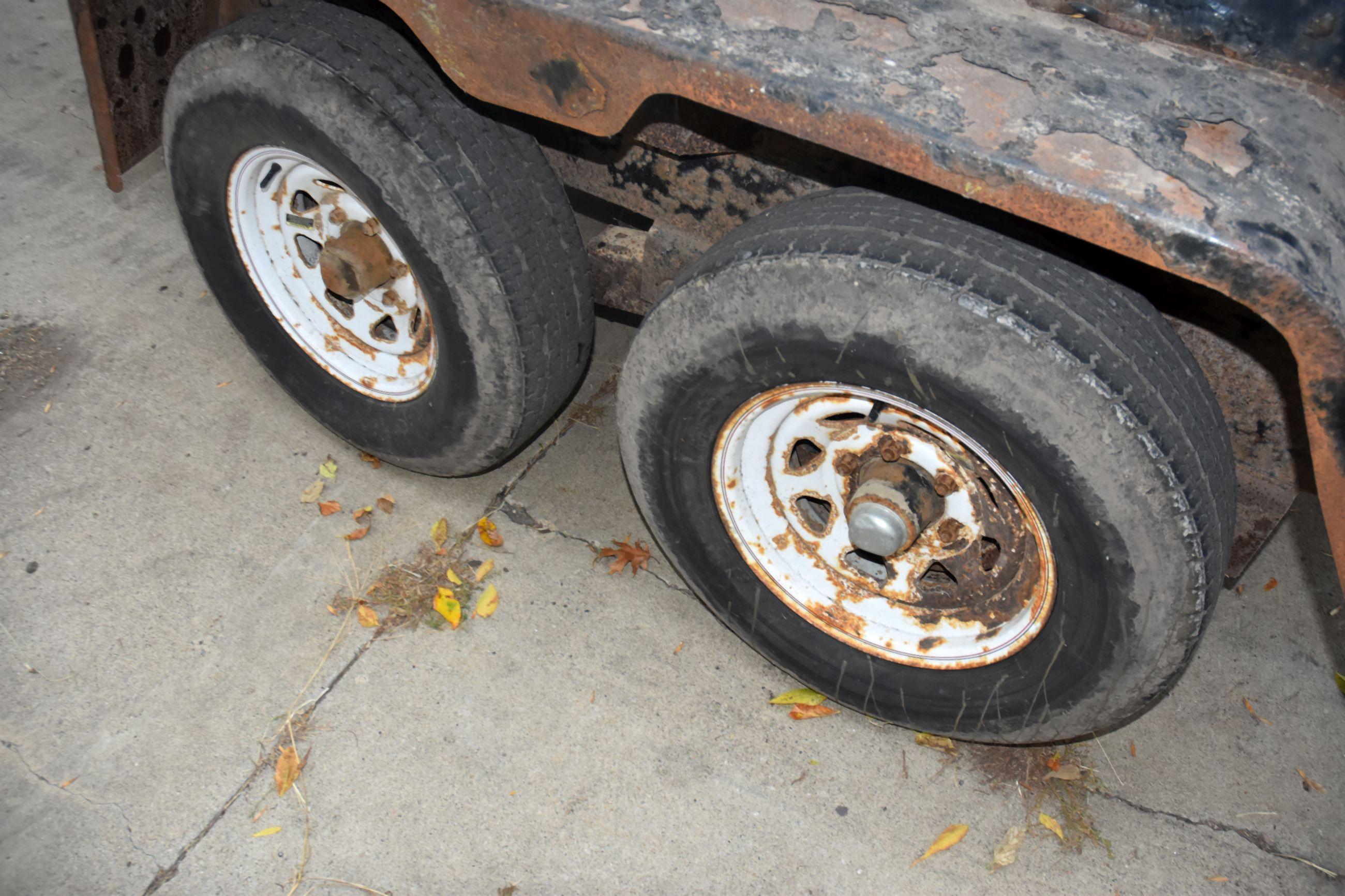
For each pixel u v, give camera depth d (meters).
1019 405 1.84
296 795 2.54
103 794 2.50
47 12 5.28
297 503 3.23
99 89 3.29
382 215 2.50
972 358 1.84
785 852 2.53
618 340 3.89
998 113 1.71
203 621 2.88
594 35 1.86
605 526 3.26
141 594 2.93
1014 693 2.37
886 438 2.26
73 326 3.70
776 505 2.54
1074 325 1.80
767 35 1.83
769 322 2.02
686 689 2.85
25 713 2.64
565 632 2.96
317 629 2.90
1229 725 2.87
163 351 3.66
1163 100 1.79
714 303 2.07
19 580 2.93
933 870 2.53
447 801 2.56
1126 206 1.58
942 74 1.78
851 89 1.73
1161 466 1.79
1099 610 2.05
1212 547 1.88
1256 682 2.98
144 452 3.32
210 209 2.94
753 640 2.76
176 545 3.07
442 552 3.12
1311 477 2.22
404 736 2.68
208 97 2.59
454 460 3.01
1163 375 1.87
